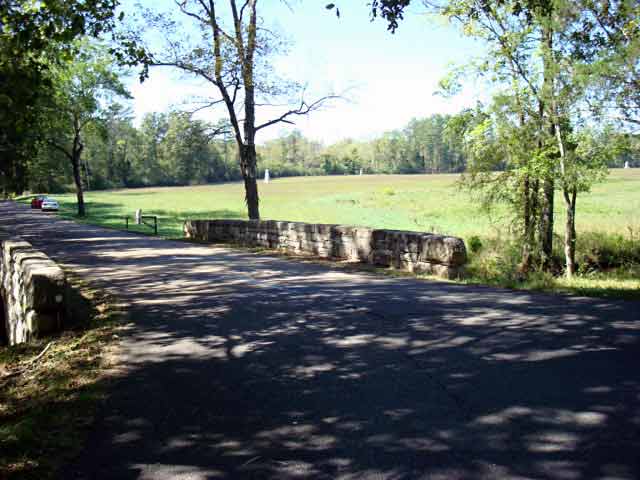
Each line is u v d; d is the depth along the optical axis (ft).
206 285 35.94
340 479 11.07
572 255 49.80
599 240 61.00
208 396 15.99
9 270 37.01
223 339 22.21
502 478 10.80
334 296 30.73
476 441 12.41
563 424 13.01
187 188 362.33
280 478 11.21
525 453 11.74
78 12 32.73
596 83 40.19
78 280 38.68
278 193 272.51
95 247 66.39
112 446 12.95
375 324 23.62
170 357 19.97
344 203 189.98
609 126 42.45
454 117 53.36
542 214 53.42
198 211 178.60
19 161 71.51
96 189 392.47
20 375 19.08
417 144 559.38
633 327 21.04
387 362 18.31
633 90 39.83
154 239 80.89
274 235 60.85
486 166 53.72
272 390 16.25
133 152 429.38
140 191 336.90
